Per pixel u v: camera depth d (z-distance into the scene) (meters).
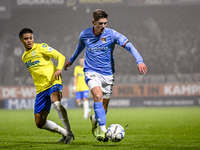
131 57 91.12
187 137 19.45
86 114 39.62
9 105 76.88
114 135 13.94
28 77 88.19
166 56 91.56
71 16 99.75
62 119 15.51
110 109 70.00
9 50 93.00
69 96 78.12
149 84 77.88
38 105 16.25
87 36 15.70
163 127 27.38
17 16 98.06
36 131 24.47
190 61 90.31
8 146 14.73
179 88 77.31
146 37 97.19
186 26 98.81
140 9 99.06
